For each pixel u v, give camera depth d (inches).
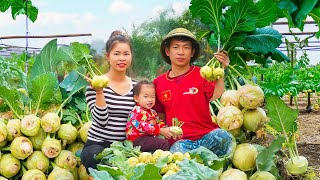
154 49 516.4
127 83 165.2
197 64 233.9
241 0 139.5
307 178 155.8
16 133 162.1
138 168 106.9
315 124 385.1
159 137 158.2
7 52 745.6
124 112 159.6
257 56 173.3
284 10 105.4
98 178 100.2
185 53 158.7
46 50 194.1
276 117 150.2
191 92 156.6
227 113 149.4
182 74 161.2
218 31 147.5
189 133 155.4
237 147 148.2
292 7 89.3
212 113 179.9
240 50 170.4
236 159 146.0
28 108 182.5
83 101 193.9
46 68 193.5
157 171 103.0
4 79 403.2
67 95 191.0
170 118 159.8
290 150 153.6
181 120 157.0
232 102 156.5
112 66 161.6
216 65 146.7
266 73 539.2
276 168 144.0
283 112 148.3
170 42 161.0
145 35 518.9
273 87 258.2
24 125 161.6
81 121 184.5
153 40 516.4
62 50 168.2
